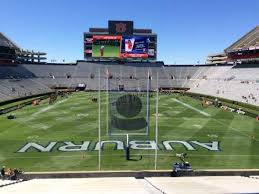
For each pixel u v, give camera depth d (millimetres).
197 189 16062
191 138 46750
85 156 37656
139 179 22203
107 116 63656
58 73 142750
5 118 62031
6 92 95688
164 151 40062
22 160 36062
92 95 108000
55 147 41406
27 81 122000
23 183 20062
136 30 136500
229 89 104812
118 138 45750
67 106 79938
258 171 26625
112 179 22188
